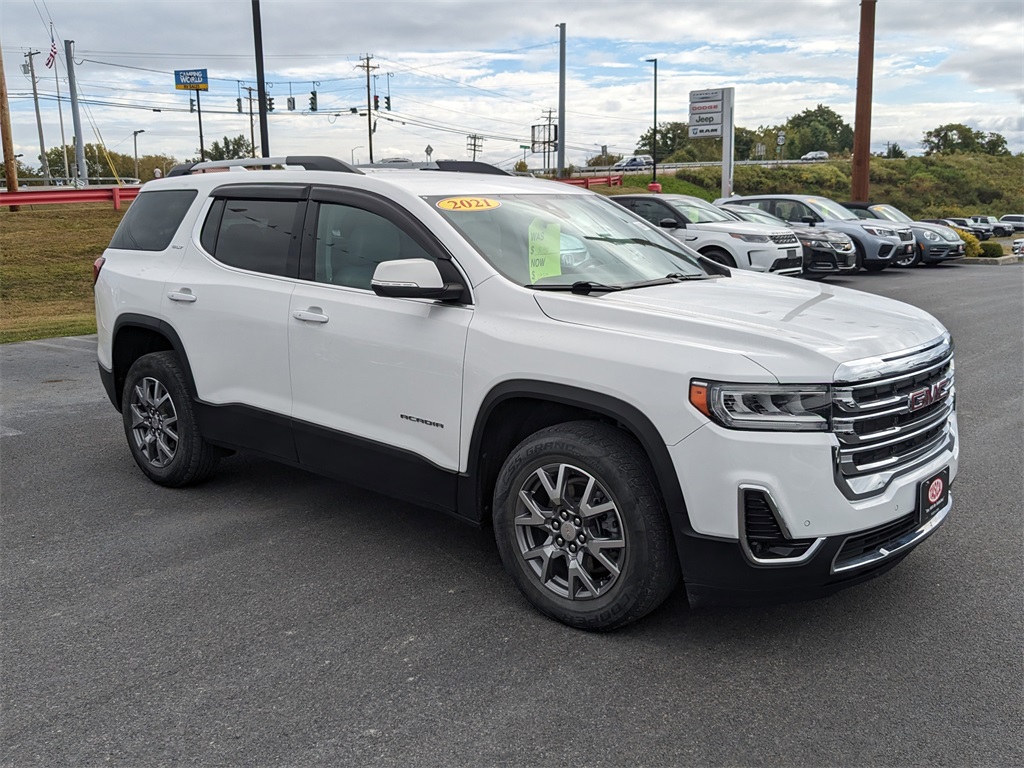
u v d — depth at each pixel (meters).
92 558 4.20
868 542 3.12
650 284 3.95
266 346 4.45
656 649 3.30
